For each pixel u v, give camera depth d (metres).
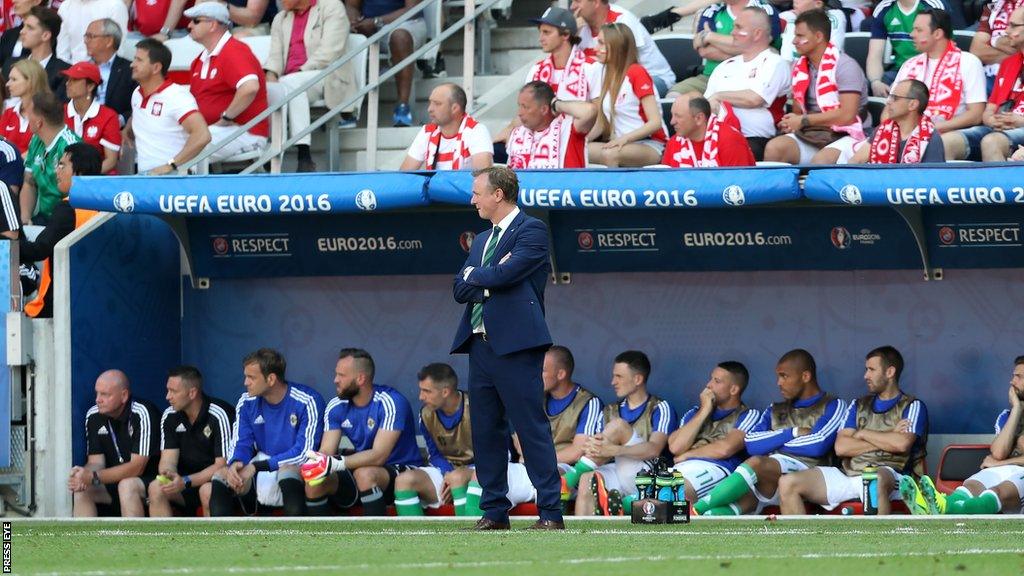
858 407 39.28
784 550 24.41
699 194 37.06
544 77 45.50
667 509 32.66
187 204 40.00
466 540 27.33
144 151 47.56
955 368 40.84
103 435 41.31
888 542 26.55
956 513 36.53
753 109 44.44
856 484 37.78
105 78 50.88
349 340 44.91
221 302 45.56
